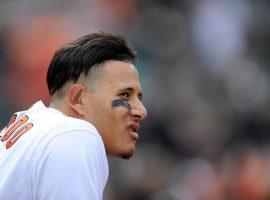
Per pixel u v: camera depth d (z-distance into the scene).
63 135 9.72
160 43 40.38
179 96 37.47
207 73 40.50
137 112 10.27
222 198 29.00
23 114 10.73
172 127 35.38
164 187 29.72
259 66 42.78
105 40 10.31
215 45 42.53
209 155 33.47
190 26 42.47
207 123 36.44
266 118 38.06
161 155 32.97
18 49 35.47
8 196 9.66
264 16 45.53
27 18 37.00
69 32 36.88
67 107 10.30
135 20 40.72
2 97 33.88
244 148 33.00
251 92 39.94
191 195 29.30
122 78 10.25
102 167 9.91
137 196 28.86
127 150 10.33
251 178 28.62
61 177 9.44
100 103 10.18
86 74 10.21
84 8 38.56
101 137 10.19
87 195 9.46
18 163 9.74
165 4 42.88
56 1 38.06
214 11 43.72
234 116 37.84
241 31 44.09
